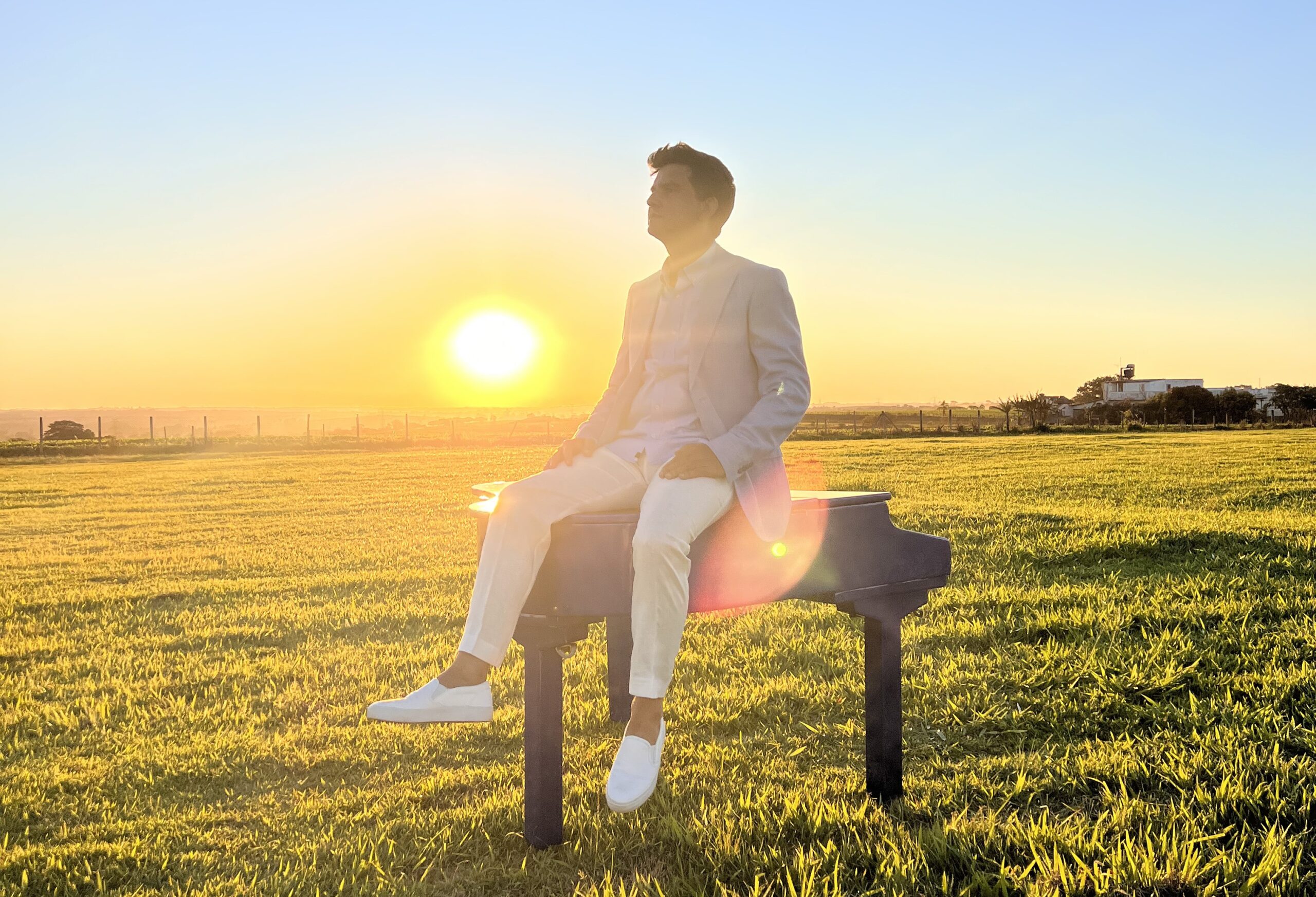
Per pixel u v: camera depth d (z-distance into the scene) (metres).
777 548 2.58
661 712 2.47
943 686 3.93
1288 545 6.53
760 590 2.55
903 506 10.38
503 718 3.78
